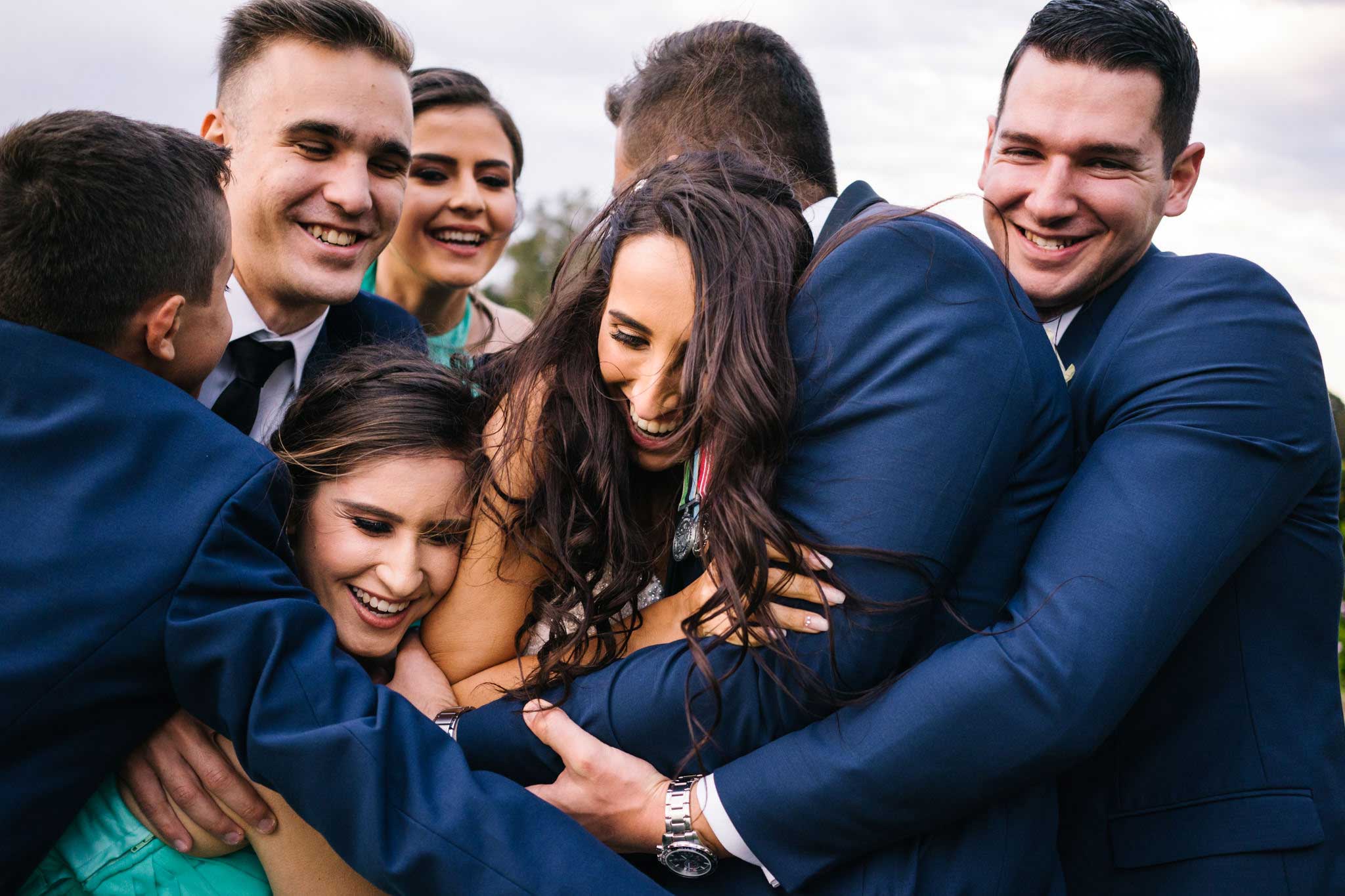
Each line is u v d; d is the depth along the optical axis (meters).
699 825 1.71
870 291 1.71
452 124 3.86
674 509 1.99
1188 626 1.70
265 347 2.54
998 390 1.68
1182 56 2.09
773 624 1.65
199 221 1.86
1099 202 2.09
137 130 1.83
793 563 1.66
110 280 1.77
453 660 2.02
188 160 1.87
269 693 1.66
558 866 1.61
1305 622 2.00
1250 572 1.97
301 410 2.02
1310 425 1.85
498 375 2.07
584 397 1.82
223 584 1.70
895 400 1.65
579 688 1.84
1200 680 1.97
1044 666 1.60
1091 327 2.18
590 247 1.87
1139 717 2.00
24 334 1.76
